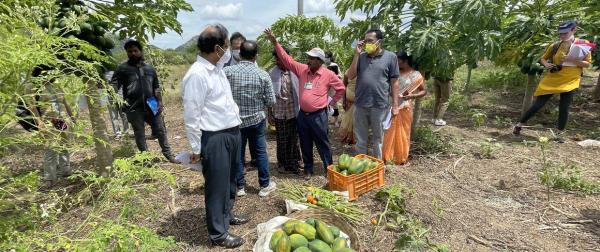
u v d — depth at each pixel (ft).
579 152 18.52
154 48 26.66
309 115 14.65
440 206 12.95
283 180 15.44
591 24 21.25
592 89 34.14
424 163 17.44
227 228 11.03
